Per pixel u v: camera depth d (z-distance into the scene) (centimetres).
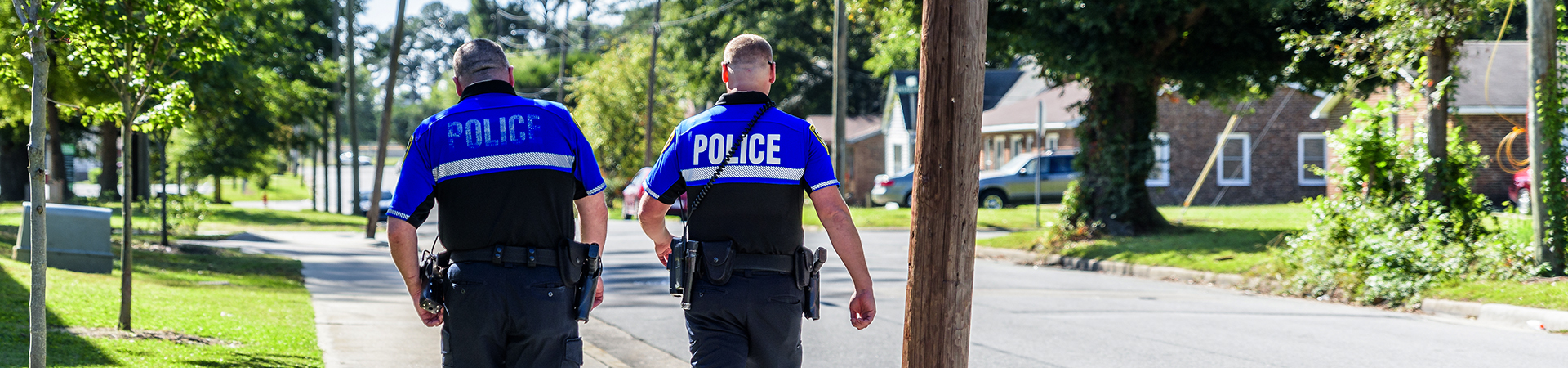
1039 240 1659
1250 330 825
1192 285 1212
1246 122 2977
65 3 595
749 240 354
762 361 360
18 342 609
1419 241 1037
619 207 3656
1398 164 1092
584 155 362
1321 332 818
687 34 4725
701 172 355
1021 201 2927
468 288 345
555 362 357
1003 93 4419
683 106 4600
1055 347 747
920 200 358
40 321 466
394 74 2059
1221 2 1368
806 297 365
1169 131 2978
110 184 3070
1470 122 2400
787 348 361
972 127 352
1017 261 1622
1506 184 2381
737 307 352
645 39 4272
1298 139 2988
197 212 1941
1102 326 845
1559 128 964
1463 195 1077
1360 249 1050
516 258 346
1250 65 1545
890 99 4388
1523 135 2372
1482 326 860
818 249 370
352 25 3152
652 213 371
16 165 3656
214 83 1675
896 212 2597
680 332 840
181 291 947
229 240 1928
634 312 951
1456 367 673
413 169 347
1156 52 1520
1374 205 1093
